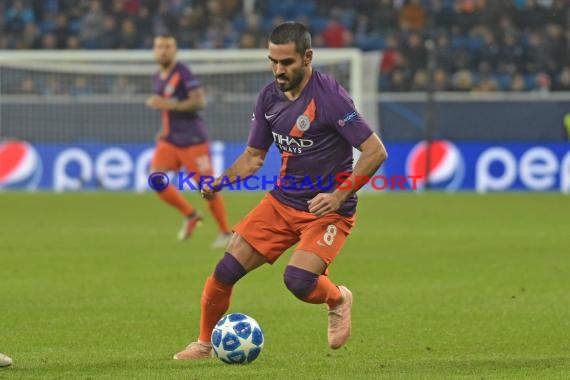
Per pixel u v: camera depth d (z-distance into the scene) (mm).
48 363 26250
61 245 53875
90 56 79938
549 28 104250
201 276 43031
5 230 61062
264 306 35844
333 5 111875
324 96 25359
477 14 107312
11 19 107438
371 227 63125
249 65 89000
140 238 57438
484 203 78875
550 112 87562
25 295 38062
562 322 32688
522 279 42312
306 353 27859
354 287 40250
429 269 45188
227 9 109750
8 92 91562
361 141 25203
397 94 91750
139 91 91750
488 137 88500
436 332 31094
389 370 25250
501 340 29797
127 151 89688
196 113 53469
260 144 26828
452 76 102625
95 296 37906
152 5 108812
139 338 30125
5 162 89938
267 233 26375
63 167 89750
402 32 106500
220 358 25969
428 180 89188
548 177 87875
